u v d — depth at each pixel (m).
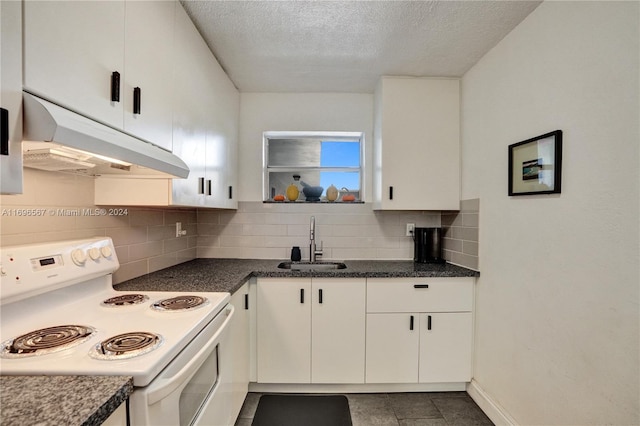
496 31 1.67
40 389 0.66
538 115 1.44
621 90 1.05
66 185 1.27
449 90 2.24
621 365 1.05
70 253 1.16
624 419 1.04
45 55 0.74
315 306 1.98
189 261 2.42
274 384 2.05
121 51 1.03
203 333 1.05
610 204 1.09
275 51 1.91
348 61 2.03
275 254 2.56
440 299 2.00
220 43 1.81
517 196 1.59
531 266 1.49
